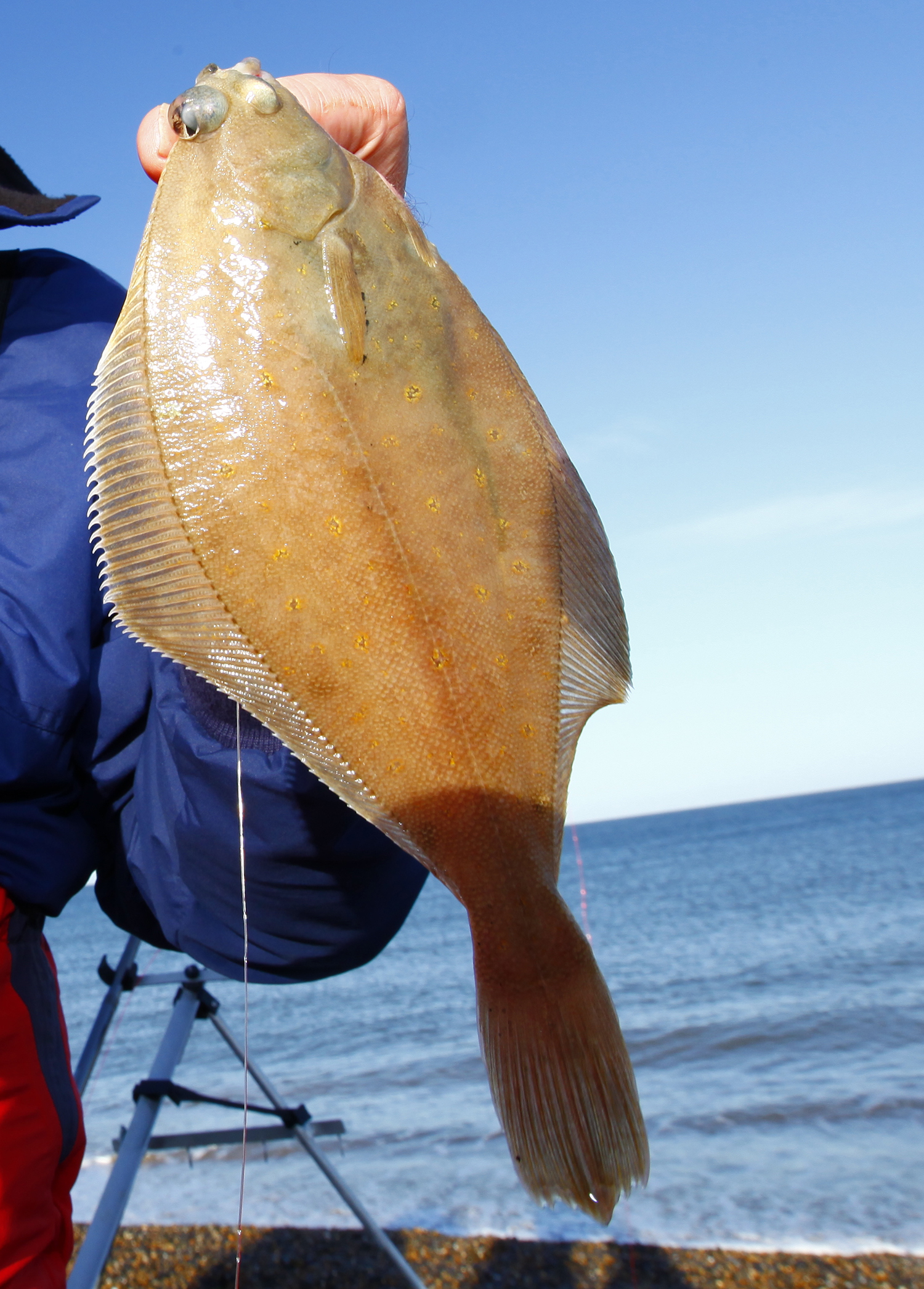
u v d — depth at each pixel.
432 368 0.36
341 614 0.35
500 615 0.36
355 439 0.35
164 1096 0.74
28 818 0.40
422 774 0.35
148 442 0.36
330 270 0.36
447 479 0.36
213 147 0.37
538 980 0.34
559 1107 0.33
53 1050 0.41
